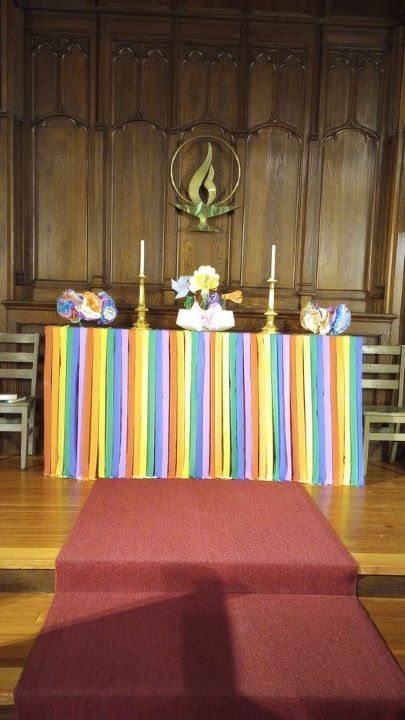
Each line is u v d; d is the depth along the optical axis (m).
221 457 3.18
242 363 3.17
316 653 1.81
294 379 3.18
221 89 3.95
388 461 3.79
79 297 3.25
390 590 2.23
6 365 3.88
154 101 3.94
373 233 4.08
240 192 4.03
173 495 2.88
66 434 3.15
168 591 2.17
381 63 3.97
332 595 2.19
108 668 1.71
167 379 3.14
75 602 2.08
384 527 2.59
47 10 3.83
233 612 2.04
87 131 3.94
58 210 3.98
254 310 3.91
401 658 1.88
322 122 3.99
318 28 3.92
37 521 2.55
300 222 4.04
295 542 2.35
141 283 3.41
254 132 3.99
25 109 3.90
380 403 3.97
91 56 3.88
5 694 1.68
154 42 3.89
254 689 1.64
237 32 3.90
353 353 3.19
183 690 1.63
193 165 3.99
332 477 3.20
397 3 3.88
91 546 2.26
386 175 4.03
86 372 3.12
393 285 3.90
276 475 3.18
